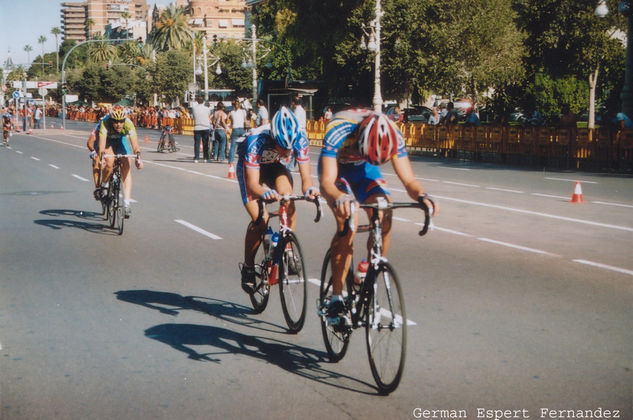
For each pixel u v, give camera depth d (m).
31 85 82.69
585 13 32.06
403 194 14.48
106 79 110.00
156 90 91.50
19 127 60.31
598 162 20.11
